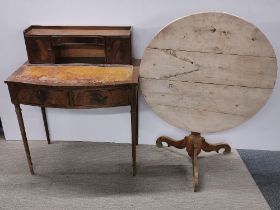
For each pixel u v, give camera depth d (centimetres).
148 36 220
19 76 190
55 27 217
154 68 193
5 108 252
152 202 203
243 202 203
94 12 215
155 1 209
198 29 177
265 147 255
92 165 238
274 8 204
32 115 255
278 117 240
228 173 230
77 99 188
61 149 255
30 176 226
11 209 197
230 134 253
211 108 202
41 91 187
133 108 195
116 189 214
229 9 207
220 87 193
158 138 253
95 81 184
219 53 182
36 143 262
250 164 239
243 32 174
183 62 188
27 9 215
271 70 183
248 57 181
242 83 189
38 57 204
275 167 236
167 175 227
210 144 240
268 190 213
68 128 260
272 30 211
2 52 229
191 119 209
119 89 187
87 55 219
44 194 209
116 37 196
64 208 198
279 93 230
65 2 213
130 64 206
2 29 221
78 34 200
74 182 220
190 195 208
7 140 266
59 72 196
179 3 208
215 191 212
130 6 212
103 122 255
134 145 212
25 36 197
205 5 208
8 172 229
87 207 198
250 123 246
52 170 232
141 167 236
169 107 206
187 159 246
